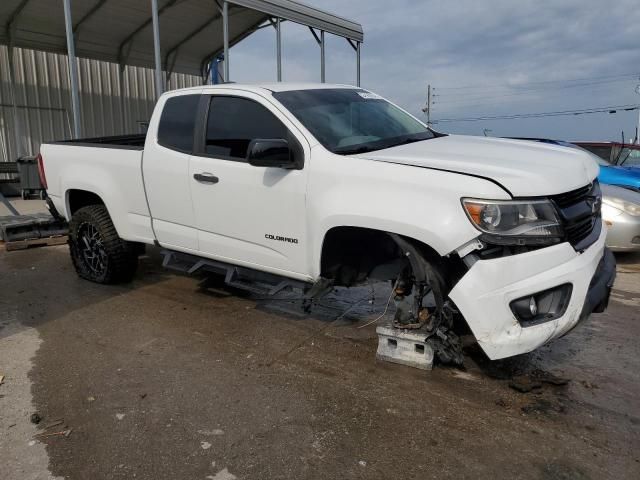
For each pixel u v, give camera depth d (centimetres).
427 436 294
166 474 266
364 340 422
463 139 425
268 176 390
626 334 435
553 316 305
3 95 1520
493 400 331
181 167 450
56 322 468
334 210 349
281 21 1361
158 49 1066
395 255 380
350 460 275
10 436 300
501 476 262
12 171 1423
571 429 299
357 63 1587
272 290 415
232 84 441
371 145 390
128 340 427
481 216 297
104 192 521
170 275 604
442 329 361
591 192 352
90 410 325
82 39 1541
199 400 335
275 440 292
